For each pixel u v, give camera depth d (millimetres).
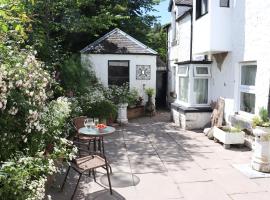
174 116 11305
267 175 5520
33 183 3111
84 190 4898
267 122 5793
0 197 2838
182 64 10750
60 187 4984
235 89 8242
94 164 4727
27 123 3891
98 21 11953
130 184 5168
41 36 9000
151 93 13328
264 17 6762
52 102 5605
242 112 8078
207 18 8539
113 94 11898
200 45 9164
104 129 6188
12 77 3643
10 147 3672
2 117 3547
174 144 7938
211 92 10023
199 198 4613
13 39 5023
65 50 13414
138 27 18094
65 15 10852
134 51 13195
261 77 6934
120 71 13234
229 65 8602
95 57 12898
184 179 5395
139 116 13031
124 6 16250
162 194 4762
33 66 4102
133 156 6848
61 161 4891
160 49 22969
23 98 3846
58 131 5039
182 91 11000
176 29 14656
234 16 8195
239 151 7160
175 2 13758
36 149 4105
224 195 4711
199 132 9453
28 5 8023
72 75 10734
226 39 8398
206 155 6867
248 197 4633
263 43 6832
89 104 9711
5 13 3740
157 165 6191
